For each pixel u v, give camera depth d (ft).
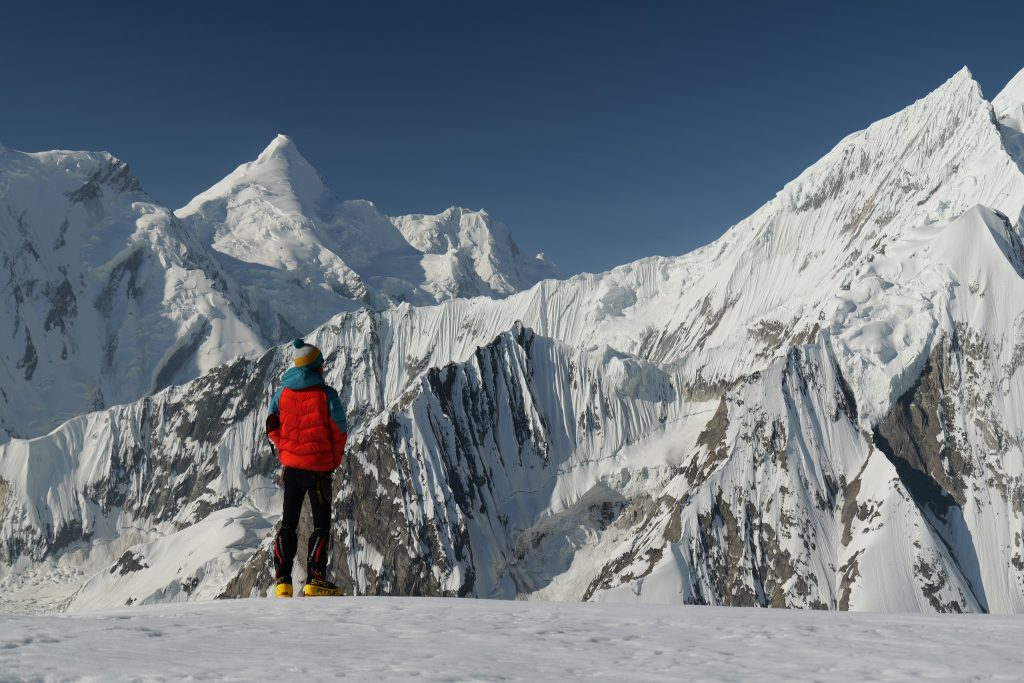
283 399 39.40
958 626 26.23
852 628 25.61
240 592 486.38
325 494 39.29
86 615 25.27
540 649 20.38
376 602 30.17
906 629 25.38
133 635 20.12
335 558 502.79
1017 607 442.09
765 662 18.85
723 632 24.50
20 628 19.88
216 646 19.20
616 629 24.81
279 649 18.97
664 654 20.04
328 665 16.85
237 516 636.07
